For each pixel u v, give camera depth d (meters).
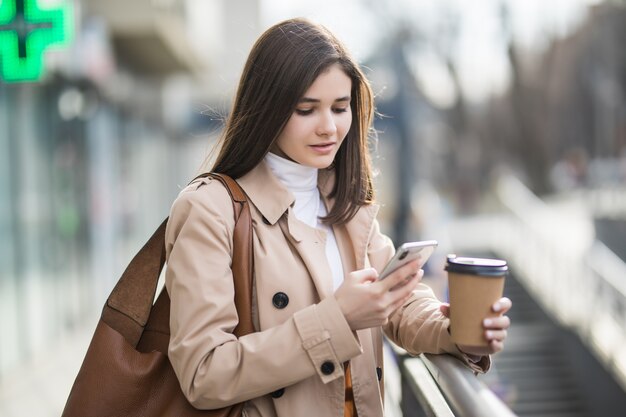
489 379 9.14
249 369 1.44
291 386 1.56
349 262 1.75
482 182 41.16
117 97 11.34
